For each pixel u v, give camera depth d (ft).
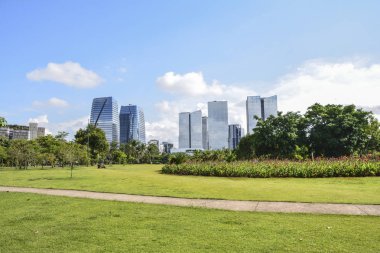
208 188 61.31
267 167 98.43
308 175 91.35
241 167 102.12
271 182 78.13
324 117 183.01
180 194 52.80
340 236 26.55
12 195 54.49
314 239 25.79
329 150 181.98
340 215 35.09
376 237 26.27
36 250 23.70
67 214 37.17
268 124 183.21
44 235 27.84
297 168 93.25
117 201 46.70
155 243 25.09
